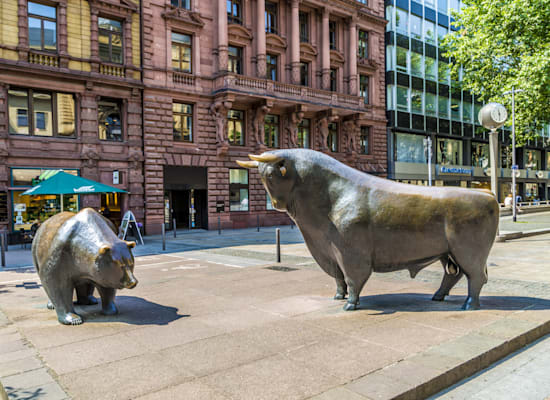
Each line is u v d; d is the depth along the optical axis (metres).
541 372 3.44
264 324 4.49
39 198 17.84
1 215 16.75
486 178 41.94
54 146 18.12
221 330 4.30
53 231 4.71
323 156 5.07
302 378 3.05
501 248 12.02
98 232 4.55
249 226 24.95
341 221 4.80
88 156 18.80
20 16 17.33
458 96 38.62
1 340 4.05
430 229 4.67
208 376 3.12
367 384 2.91
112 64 19.73
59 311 4.68
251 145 25.08
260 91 23.86
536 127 26.00
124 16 20.19
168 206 22.86
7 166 16.92
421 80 35.31
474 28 26.88
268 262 9.77
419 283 6.81
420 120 35.09
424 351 3.53
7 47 16.98
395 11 33.31
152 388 2.93
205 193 23.48
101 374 3.19
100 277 4.45
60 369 3.30
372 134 32.06
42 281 4.74
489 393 3.08
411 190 4.81
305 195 4.99
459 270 5.21
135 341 3.98
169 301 5.71
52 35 18.41
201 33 23.14
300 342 3.87
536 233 15.74
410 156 34.88
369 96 32.25
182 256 11.52
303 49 27.86
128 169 20.31
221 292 6.28
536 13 22.69
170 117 21.73
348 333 4.11
